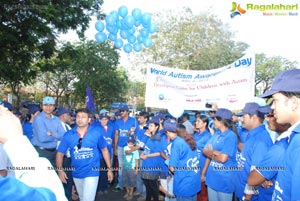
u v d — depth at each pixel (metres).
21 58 10.72
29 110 7.14
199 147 5.71
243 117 3.92
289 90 1.71
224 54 26.84
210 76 6.65
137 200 7.20
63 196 1.04
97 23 9.02
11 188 0.78
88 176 4.82
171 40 25.78
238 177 3.81
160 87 6.82
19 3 9.10
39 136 6.19
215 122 4.51
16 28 9.66
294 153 1.68
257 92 30.66
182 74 6.76
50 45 10.97
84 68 26.78
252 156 3.39
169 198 5.38
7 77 10.99
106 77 27.23
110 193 7.90
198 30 25.75
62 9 10.68
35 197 0.81
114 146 8.75
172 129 4.54
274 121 3.18
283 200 1.78
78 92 29.06
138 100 36.59
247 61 6.39
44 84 36.97
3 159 2.98
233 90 6.46
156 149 5.96
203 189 5.41
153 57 26.38
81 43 26.08
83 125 4.81
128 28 8.84
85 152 4.80
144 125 7.87
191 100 6.74
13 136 0.98
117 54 27.06
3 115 1.00
